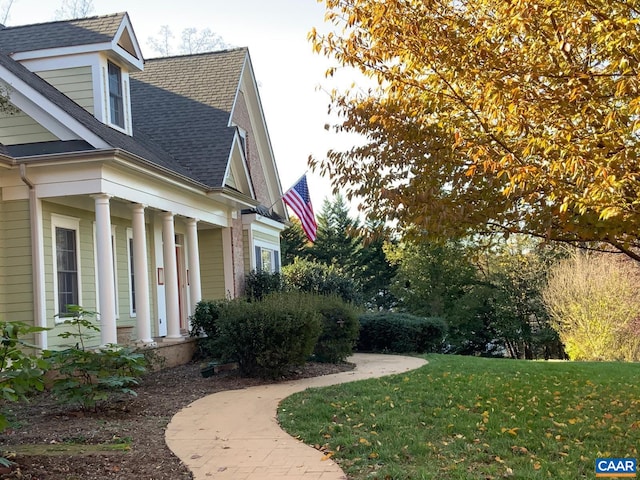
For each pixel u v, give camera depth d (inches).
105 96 572.1
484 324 1481.3
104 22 584.1
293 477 225.6
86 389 333.7
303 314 466.3
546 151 253.9
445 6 298.2
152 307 687.7
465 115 311.7
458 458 245.8
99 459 247.8
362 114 332.2
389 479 218.2
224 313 479.8
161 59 906.1
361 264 1889.8
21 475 220.8
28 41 577.0
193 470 237.5
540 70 268.7
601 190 230.8
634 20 224.8
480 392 381.7
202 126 745.6
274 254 968.3
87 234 568.7
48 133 484.4
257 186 952.9
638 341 1090.7
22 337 465.7
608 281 1117.1
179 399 390.9
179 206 620.7
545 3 248.8
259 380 460.1
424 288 1438.2
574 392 394.9
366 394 376.2
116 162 470.0
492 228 321.4
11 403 375.9
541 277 1397.6
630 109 241.0
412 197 305.9
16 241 471.5
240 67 864.9
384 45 301.4
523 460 243.1
